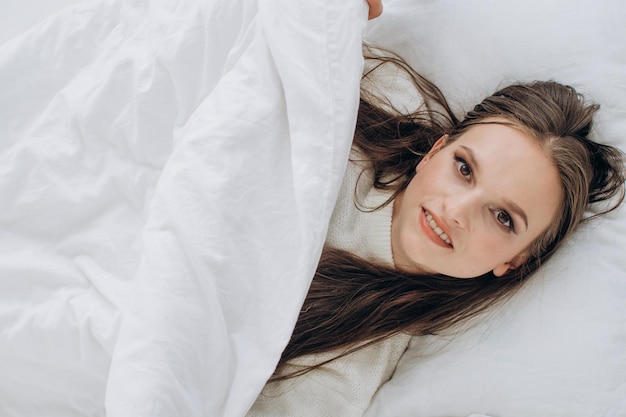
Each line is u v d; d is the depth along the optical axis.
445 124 0.86
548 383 0.71
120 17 0.82
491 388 0.73
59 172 0.74
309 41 0.68
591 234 0.75
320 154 0.66
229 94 0.70
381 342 0.82
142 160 0.76
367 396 0.80
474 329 0.77
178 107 0.77
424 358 0.79
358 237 0.82
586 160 0.75
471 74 0.83
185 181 0.65
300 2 0.69
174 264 0.62
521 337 0.73
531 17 0.80
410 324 0.81
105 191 0.74
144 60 0.77
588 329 0.71
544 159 0.73
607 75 0.78
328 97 0.67
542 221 0.74
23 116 0.78
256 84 0.70
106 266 0.72
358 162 0.84
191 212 0.64
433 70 0.85
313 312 0.82
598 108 0.77
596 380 0.69
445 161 0.75
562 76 0.79
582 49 0.79
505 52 0.81
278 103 0.69
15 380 0.71
